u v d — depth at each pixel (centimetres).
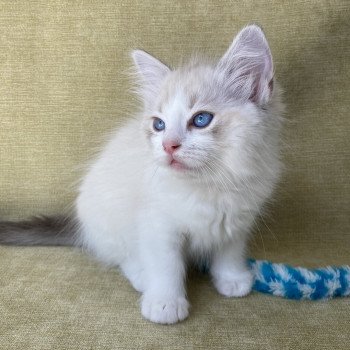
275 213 47
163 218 34
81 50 45
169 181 34
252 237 45
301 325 31
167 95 34
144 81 38
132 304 33
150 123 35
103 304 33
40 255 41
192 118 32
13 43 45
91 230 41
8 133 47
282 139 41
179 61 43
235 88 34
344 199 47
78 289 35
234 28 45
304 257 42
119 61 45
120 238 38
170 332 30
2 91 46
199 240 36
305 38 44
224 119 32
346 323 31
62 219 45
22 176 47
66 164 47
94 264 40
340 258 42
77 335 30
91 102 46
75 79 46
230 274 37
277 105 35
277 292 35
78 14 45
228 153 32
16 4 44
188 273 40
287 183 47
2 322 31
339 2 44
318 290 34
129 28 45
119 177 38
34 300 33
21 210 48
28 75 46
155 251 34
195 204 34
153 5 45
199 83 34
